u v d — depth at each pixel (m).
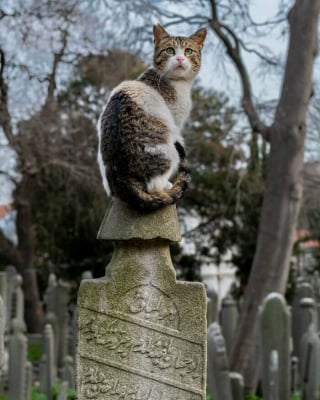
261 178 16.11
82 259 19.97
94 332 3.74
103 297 3.74
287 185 11.09
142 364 3.77
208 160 18.59
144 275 3.76
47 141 16.88
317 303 12.77
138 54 14.32
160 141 3.81
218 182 18.69
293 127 11.09
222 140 16.05
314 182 14.72
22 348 8.23
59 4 15.52
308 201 15.02
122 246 3.78
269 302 8.02
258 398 9.87
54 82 16.44
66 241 19.83
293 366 9.84
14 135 16.62
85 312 3.74
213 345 7.37
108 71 16.81
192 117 17.80
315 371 7.91
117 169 3.73
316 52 11.30
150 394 3.76
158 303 3.77
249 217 18.91
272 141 11.29
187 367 3.78
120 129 3.76
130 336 3.76
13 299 13.75
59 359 12.55
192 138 16.77
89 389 3.74
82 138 17.39
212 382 7.38
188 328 3.77
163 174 3.79
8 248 18.23
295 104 11.13
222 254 19.97
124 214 3.74
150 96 3.96
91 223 18.58
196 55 4.46
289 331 7.97
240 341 10.82
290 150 11.09
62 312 13.77
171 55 4.32
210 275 21.48
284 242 11.05
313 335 8.23
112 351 3.75
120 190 3.72
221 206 19.11
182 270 20.22
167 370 3.77
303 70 11.13
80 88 17.97
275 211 11.09
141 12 12.95
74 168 16.97
